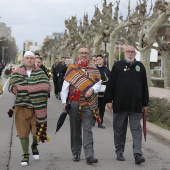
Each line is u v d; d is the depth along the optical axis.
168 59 24.17
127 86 6.16
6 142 7.93
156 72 44.03
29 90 5.93
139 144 6.21
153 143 7.94
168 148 7.46
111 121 11.06
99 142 7.97
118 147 6.44
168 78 24.28
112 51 25.27
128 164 6.18
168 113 10.04
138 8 23.11
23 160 6.11
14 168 5.92
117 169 5.87
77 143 6.33
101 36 26.81
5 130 9.40
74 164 6.17
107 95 6.32
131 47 6.22
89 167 5.98
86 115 6.12
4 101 17.31
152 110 10.44
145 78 6.32
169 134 8.41
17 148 7.35
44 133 6.00
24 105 5.98
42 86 5.97
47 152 7.03
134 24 23.00
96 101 6.16
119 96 6.22
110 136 8.66
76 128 6.25
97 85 6.09
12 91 6.02
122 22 24.38
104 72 9.48
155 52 48.78
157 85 28.75
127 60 6.23
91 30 36.56
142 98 6.34
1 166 6.04
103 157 6.66
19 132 6.07
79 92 6.09
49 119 11.48
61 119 6.21
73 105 6.12
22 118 6.04
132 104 6.16
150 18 22.08
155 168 5.95
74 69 6.16
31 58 6.01
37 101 5.94
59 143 7.84
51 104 15.86
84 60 6.20
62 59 17.23
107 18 25.44
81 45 39.16
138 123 6.25
